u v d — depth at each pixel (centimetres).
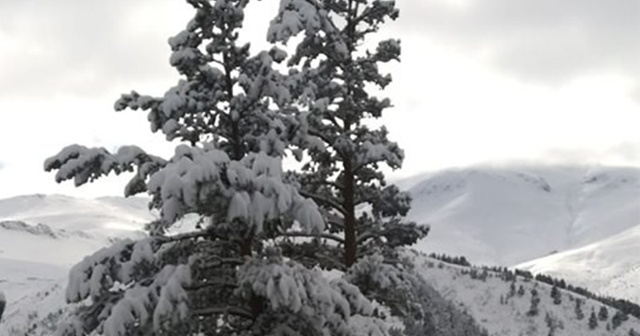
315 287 952
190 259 985
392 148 1453
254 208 871
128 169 988
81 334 928
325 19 1350
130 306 876
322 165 1555
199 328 1070
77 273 916
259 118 1045
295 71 1105
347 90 1491
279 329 989
